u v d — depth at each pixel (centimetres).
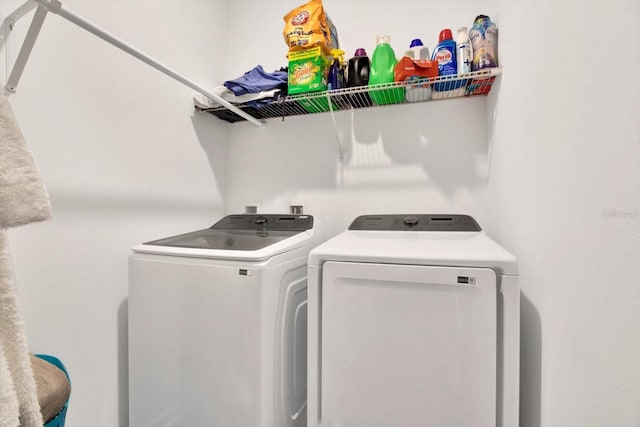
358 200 197
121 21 142
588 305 68
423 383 97
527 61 107
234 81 174
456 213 179
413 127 187
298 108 195
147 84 157
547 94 90
